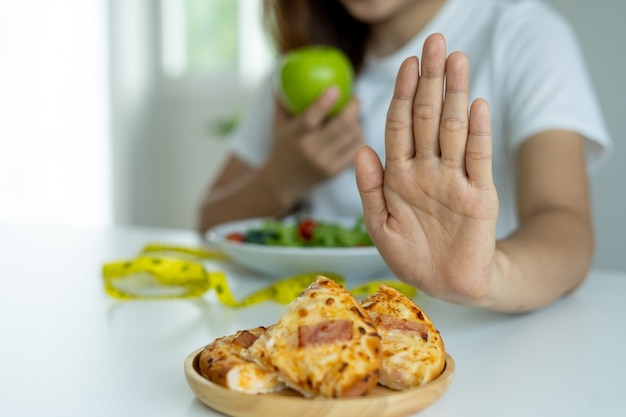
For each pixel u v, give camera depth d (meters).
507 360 0.52
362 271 0.76
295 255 0.73
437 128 0.49
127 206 2.94
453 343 0.56
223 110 2.83
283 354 0.41
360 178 0.52
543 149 0.87
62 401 0.45
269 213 1.17
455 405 0.45
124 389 0.47
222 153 2.85
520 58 1.02
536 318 0.62
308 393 0.41
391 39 1.17
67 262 0.88
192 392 0.47
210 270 0.84
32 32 2.89
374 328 0.41
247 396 0.41
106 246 1.01
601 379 0.49
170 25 2.92
